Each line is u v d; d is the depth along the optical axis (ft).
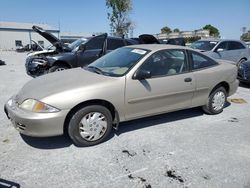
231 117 15.39
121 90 11.26
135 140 11.80
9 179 8.64
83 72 12.72
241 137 12.47
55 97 10.00
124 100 11.45
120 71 11.87
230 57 31.37
